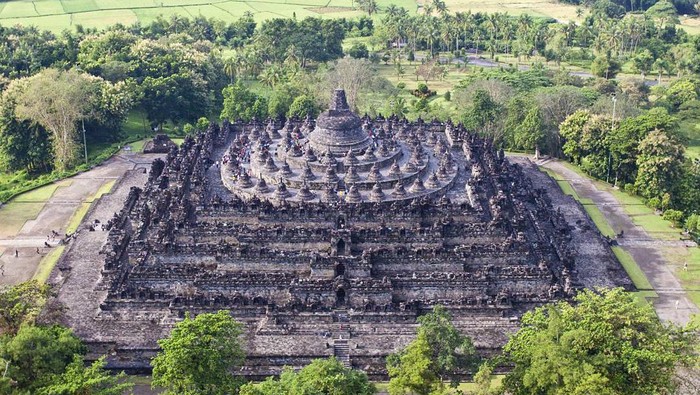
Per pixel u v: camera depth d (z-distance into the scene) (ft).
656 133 518.37
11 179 595.47
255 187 416.05
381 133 493.77
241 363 289.53
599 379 244.42
